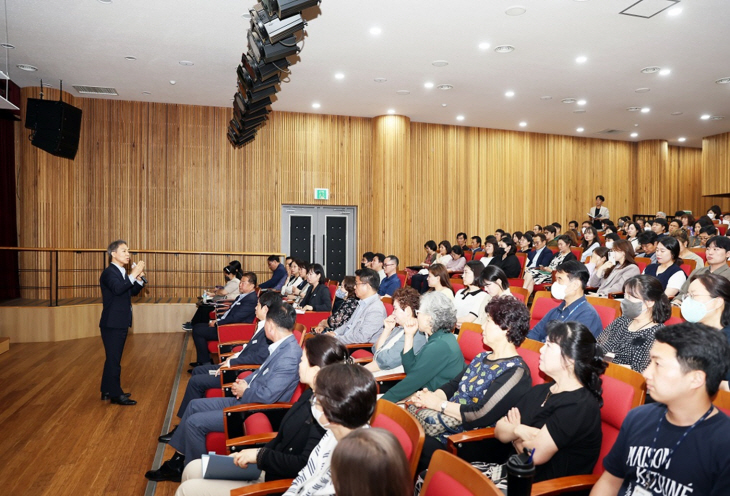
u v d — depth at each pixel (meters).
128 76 8.35
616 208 13.09
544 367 2.09
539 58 7.37
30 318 7.71
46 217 8.88
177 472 3.33
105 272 4.86
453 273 7.96
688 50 7.01
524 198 12.24
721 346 1.41
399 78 8.30
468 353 3.27
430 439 2.47
